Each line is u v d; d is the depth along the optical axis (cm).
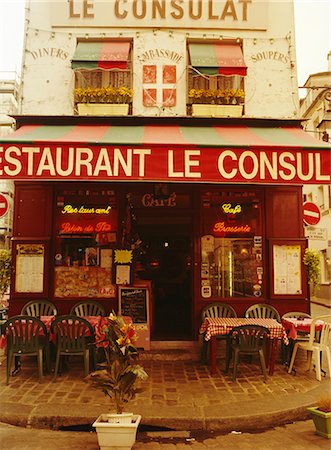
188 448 519
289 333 809
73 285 934
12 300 918
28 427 578
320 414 548
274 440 541
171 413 588
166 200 966
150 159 665
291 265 945
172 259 1286
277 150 676
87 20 977
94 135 783
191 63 938
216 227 960
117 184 952
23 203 937
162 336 978
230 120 912
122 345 514
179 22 982
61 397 649
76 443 524
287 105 971
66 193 948
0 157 658
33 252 925
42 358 783
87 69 929
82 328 734
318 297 2392
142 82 964
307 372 790
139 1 981
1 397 649
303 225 958
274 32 989
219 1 988
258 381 737
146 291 918
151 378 754
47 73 964
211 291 946
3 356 908
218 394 669
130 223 952
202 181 665
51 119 898
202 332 831
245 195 965
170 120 904
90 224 945
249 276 952
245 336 742
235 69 927
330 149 677
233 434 565
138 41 974
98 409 597
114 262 935
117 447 481
